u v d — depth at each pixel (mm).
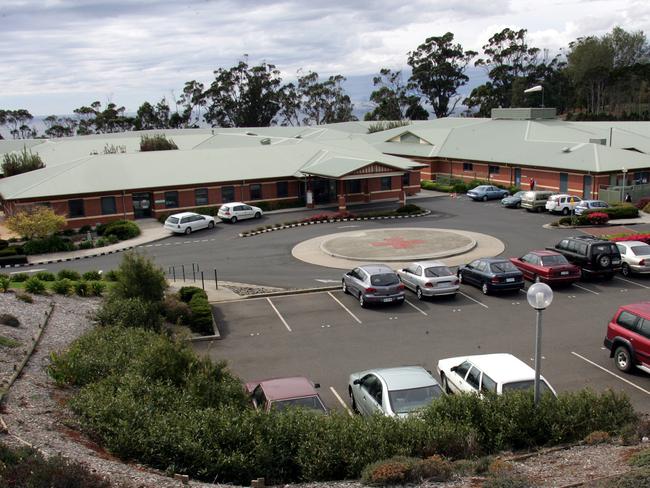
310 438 11758
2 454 9836
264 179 53531
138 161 52188
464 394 13461
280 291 28562
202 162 53844
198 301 24906
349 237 40031
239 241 40906
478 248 36250
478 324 23516
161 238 42750
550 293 12484
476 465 11211
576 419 12875
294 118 143500
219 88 131500
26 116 156125
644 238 35281
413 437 12008
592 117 111938
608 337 19281
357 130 93250
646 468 10141
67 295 26297
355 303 26641
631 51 130125
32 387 14430
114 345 17000
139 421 12172
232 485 10867
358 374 16500
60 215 43562
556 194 48031
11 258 36844
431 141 70000
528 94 124312
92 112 152375
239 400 13703
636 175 51562
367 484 10609
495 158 60094
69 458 10414
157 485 10133
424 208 51688
